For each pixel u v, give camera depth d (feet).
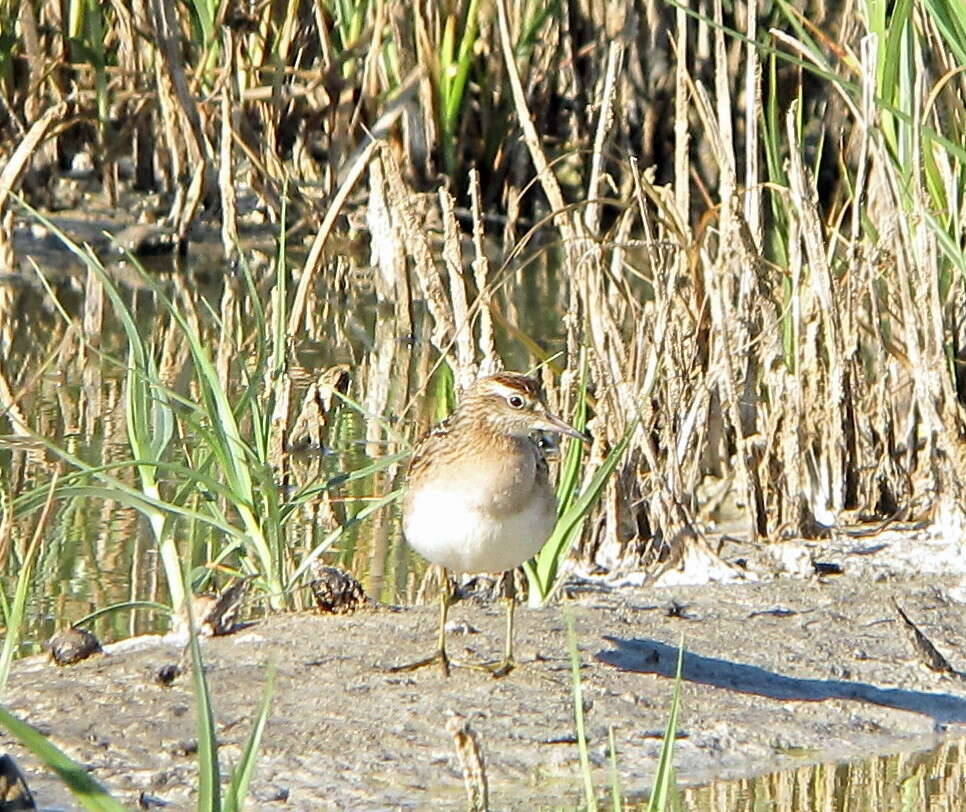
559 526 36.06
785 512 40.27
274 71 68.74
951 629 35.24
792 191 41.47
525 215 73.00
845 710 31.37
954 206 40.24
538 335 58.03
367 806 27.14
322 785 27.76
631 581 38.11
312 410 46.85
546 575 36.01
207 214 71.05
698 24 71.15
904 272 39.45
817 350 42.16
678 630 34.65
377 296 63.93
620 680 31.94
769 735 30.32
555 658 32.89
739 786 28.45
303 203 69.82
